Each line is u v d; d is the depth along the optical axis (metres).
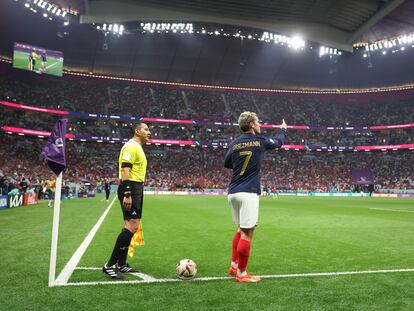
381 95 69.69
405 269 5.55
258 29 48.62
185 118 64.25
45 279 4.79
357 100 72.00
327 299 3.95
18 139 53.84
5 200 18.48
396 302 3.86
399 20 45.03
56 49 56.81
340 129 67.06
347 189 61.47
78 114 57.16
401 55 60.22
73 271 5.29
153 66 64.56
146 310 3.54
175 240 8.80
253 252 7.14
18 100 55.00
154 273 5.23
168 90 68.62
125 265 5.18
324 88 71.31
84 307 3.62
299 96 72.31
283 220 14.68
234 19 47.00
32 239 8.49
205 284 4.58
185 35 59.31
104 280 4.75
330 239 9.09
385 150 66.44
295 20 48.25
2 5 44.72
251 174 4.81
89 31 54.09
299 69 67.56
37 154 53.31
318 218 15.72
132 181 5.18
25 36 51.78
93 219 13.61
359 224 13.18
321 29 50.22
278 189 59.16
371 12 43.66
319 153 68.50
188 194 54.34
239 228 5.14
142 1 44.09
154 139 61.53
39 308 3.58
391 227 12.15
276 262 6.12
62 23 45.06
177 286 4.47
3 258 6.23
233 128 66.81
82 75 61.78
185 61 64.69
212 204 26.39
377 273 5.28
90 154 58.47
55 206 4.59
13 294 4.07
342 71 67.06
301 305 3.73
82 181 51.22
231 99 70.62
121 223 12.30
